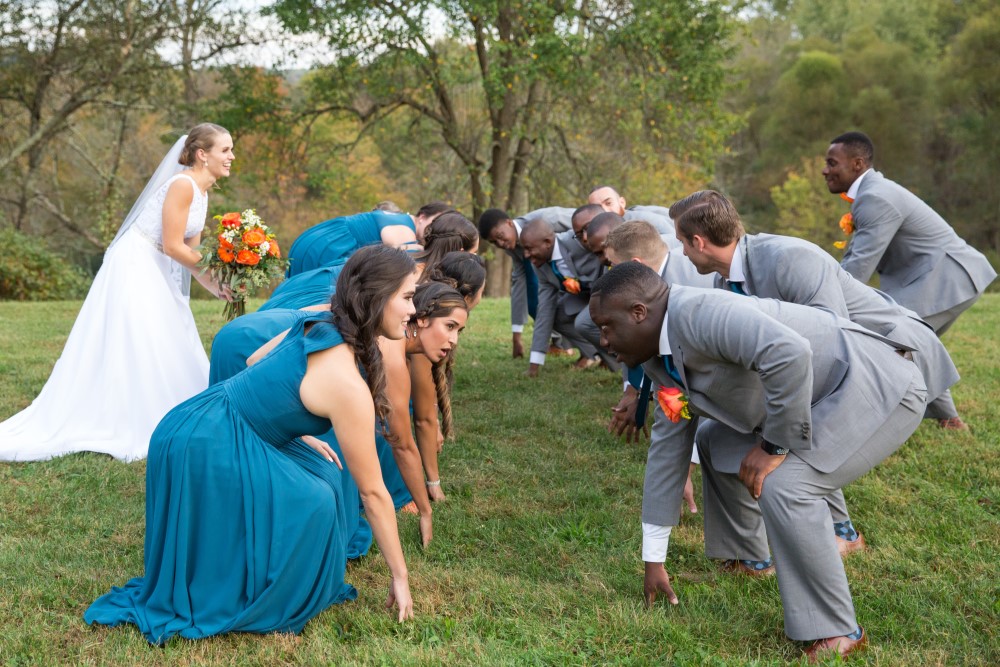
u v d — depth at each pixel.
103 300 5.40
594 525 4.36
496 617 3.39
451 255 4.24
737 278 3.66
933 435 5.48
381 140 21.25
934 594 3.62
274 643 3.12
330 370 3.06
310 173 19.22
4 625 3.21
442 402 4.39
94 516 4.27
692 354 3.05
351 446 3.09
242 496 3.14
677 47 16.86
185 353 5.46
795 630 3.14
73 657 3.02
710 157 18.45
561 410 6.27
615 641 3.22
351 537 3.97
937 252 5.45
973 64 34.22
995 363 7.40
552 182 19.72
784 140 42.16
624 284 3.11
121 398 5.28
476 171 19.73
